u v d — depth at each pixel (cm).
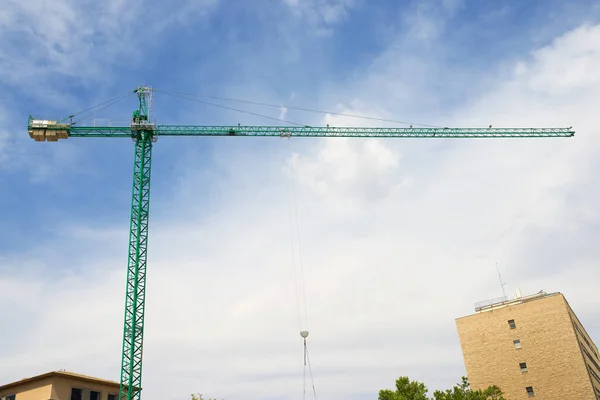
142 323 9519
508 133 13350
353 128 12681
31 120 10869
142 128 11169
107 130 11044
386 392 6681
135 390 8969
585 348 10494
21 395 7569
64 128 10894
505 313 10194
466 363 10219
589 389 9119
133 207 10638
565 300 9888
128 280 9869
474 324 10394
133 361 9125
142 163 10994
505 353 9944
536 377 9569
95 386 8125
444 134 13075
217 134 11938
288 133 12162
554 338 9631
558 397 9300
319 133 12438
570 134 13500
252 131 12138
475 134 13200
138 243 10300
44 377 7481
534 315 9925
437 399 6794
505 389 9750
